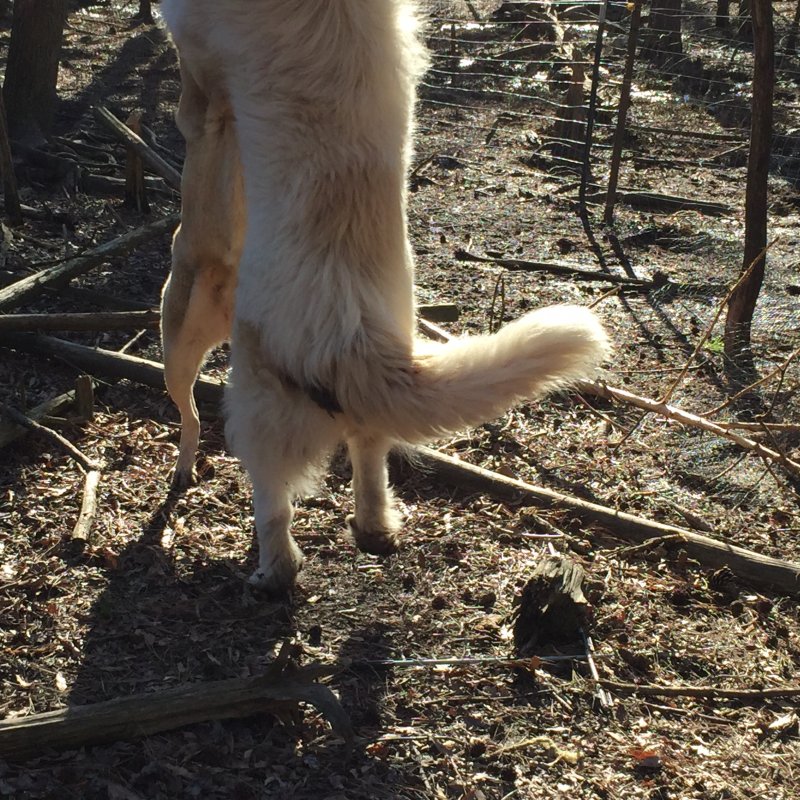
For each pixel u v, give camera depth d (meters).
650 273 4.46
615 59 9.20
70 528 2.46
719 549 2.54
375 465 2.28
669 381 3.41
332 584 2.38
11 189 4.19
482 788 1.93
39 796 1.81
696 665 2.24
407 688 2.12
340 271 1.92
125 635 2.17
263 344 2.00
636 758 2.01
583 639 2.27
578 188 5.74
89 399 2.88
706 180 6.12
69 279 3.52
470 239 4.77
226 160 2.16
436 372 1.89
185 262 2.30
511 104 7.70
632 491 2.82
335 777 1.91
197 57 2.02
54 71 5.50
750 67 9.02
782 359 3.55
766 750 2.06
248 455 2.14
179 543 2.46
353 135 1.92
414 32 1.99
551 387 1.89
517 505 2.69
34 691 2.02
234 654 2.15
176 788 1.86
